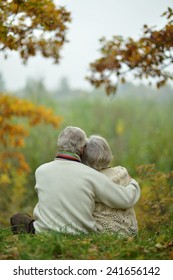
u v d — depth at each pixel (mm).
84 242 4770
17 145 8922
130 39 6371
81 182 5246
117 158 15695
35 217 5375
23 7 6324
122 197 5305
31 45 6812
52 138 16531
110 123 23516
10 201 13203
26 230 5527
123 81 6648
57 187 5266
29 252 4633
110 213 5367
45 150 16203
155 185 7680
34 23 6594
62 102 26453
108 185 5273
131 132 20078
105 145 5449
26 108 9344
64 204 5207
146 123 23125
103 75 6648
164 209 7805
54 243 4680
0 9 6301
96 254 4582
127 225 5434
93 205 5281
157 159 14555
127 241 5023
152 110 26266
